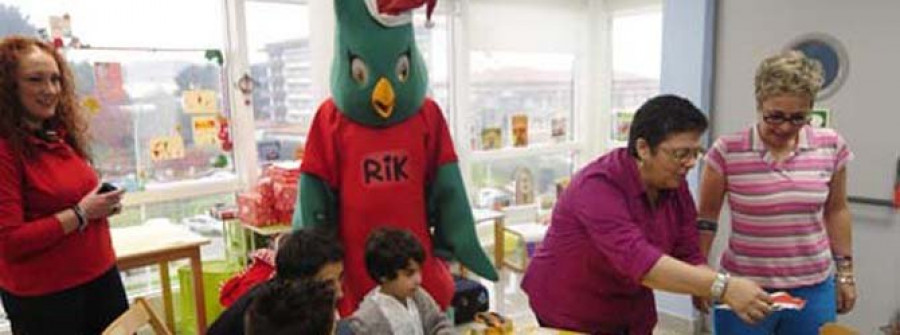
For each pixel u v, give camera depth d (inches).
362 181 84.4
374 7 80.7
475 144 160.4
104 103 114.0
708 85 109.3
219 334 58.7
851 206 97.2
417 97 86.5
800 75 58.8
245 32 127.0
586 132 179.0
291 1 132.4
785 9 100.0
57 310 63.5
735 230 68.1
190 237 102.1
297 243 63.8
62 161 63.9
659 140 49.9
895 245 93.7
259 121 131.7
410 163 86.9
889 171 92.4
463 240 90.7
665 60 116.0
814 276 65.7
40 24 106.7
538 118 171.9
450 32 152.9
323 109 87.8
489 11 156.7
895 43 89.7
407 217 86.5
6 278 62.7
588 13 173.6
